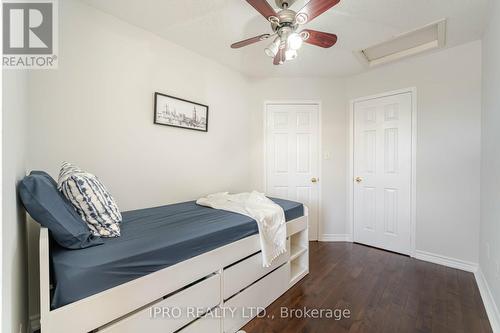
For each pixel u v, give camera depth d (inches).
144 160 83.2
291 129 129.3
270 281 71.7
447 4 68.5
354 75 123.8
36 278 57.2
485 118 81.0
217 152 110.4
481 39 87.4
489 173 73.7
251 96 127.7
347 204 128.0
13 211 36.2
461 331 59.7
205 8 70.9
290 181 130.1
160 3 68.7
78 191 46.5
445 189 96.7
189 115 97.0
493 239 67.3
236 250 60.7
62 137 64.8
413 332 59.1
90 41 69.4
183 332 50.3
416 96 103.4
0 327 28.7
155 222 62.4
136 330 42.4
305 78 127.7
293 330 60.6
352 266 96.0
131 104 79.1
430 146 100.0
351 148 125.7
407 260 101.7
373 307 69.3
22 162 46.9
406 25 78.9
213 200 88.4
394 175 110.9
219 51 98.5
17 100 40.6
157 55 86.0
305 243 89.3
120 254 41.4
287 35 61.4
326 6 52.8
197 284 52.4
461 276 87.0
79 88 67.6
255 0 52.9
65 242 40.9
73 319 35.1
